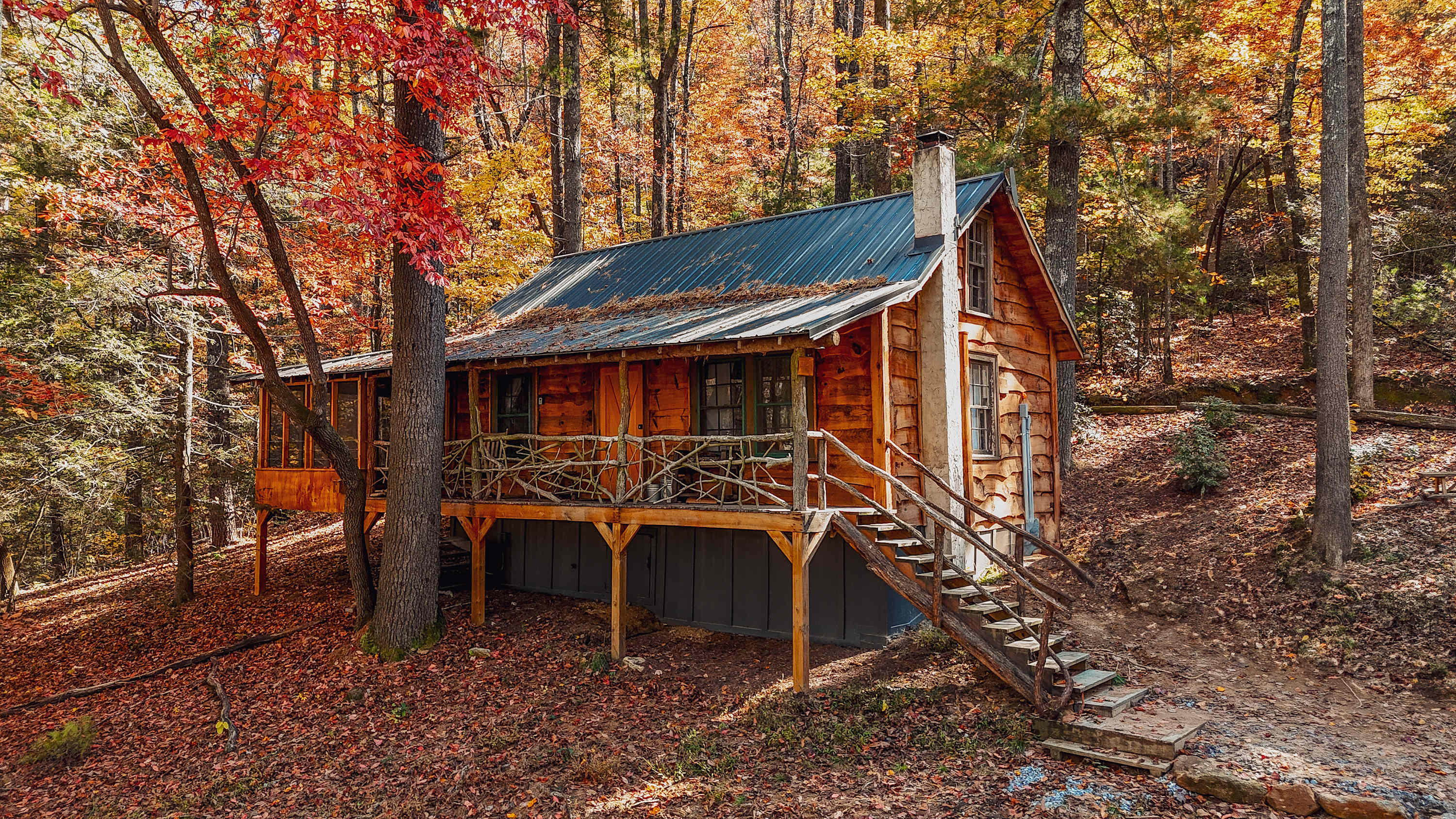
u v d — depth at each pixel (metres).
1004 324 13.60
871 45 19.80
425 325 11.60
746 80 32.53
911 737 8.12
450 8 10.98
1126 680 9.20
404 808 7.45
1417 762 6.98
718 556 12.17
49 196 14.06
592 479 11.43
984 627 9.05
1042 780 7.15
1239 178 22.03
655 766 7.86
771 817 6.86
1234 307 24.00
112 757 9.43
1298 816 6.29
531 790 7.57
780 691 9.30
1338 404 10.73
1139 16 16.19
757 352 9.41
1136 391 19.88
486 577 15.01
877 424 10.41
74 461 16.91
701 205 30.05
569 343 11.54
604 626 11.91
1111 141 15.12
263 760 8.72
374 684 10.38
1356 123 15.95
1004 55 14.91
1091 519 14.27
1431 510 11.16
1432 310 17.47
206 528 24.02
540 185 22.36
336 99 9.93
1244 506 12.87
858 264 11.79
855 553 10.80
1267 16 19.91
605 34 20.41
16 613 17.55
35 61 12.27
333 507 14.71
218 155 13.04
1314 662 9.30
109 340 16.77
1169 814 6.43
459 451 13.12
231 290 10.95
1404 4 18.59
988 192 12.17
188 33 13.60
